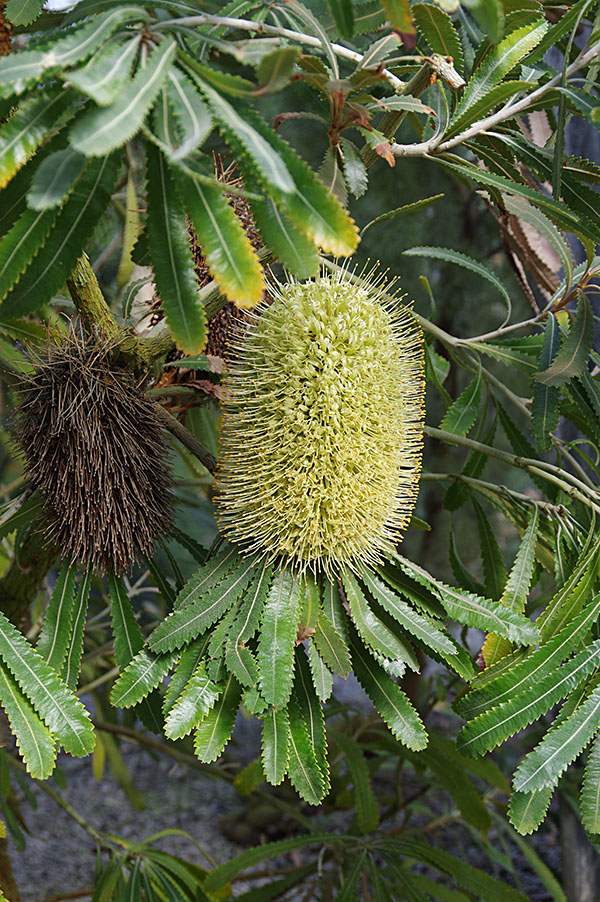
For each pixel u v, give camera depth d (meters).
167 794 2.01
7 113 0.53
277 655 0.58
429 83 0.63
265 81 0.49
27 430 0.60
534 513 0.70
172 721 0.57
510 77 0.66
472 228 1.68
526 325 0.72
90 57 0.50
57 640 0.61
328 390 0.58
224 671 0.59
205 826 1.85
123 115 0.48
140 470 0.60
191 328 0.52
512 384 1.64
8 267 0.51
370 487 0.60
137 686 0.59
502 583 0.76
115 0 0.55
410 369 0.62
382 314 0.60
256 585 0.60
